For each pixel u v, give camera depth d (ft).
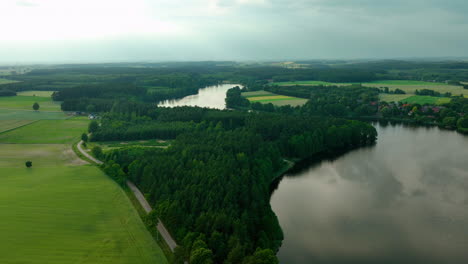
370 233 322.14
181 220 276.21
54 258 238.27
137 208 323.37
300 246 298.76
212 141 467.93
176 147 444.14
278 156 485.56
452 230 327.26
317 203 384.06
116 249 252.21
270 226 285.02
